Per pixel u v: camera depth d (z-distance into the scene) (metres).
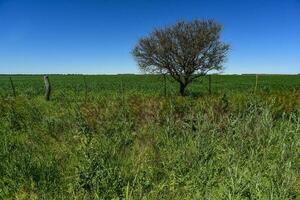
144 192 5.88
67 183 6.13
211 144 7.09
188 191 5.83
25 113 11.06
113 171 6.11
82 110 9.90
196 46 23.69
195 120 8.92
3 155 6.82
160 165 6.88
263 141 7.39
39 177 6.25
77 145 7.34
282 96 11.88
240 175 5.59
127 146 7.61
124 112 9.78
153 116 9.77
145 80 62.56
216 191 5.73
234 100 10.75
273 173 5.71
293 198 5.46
